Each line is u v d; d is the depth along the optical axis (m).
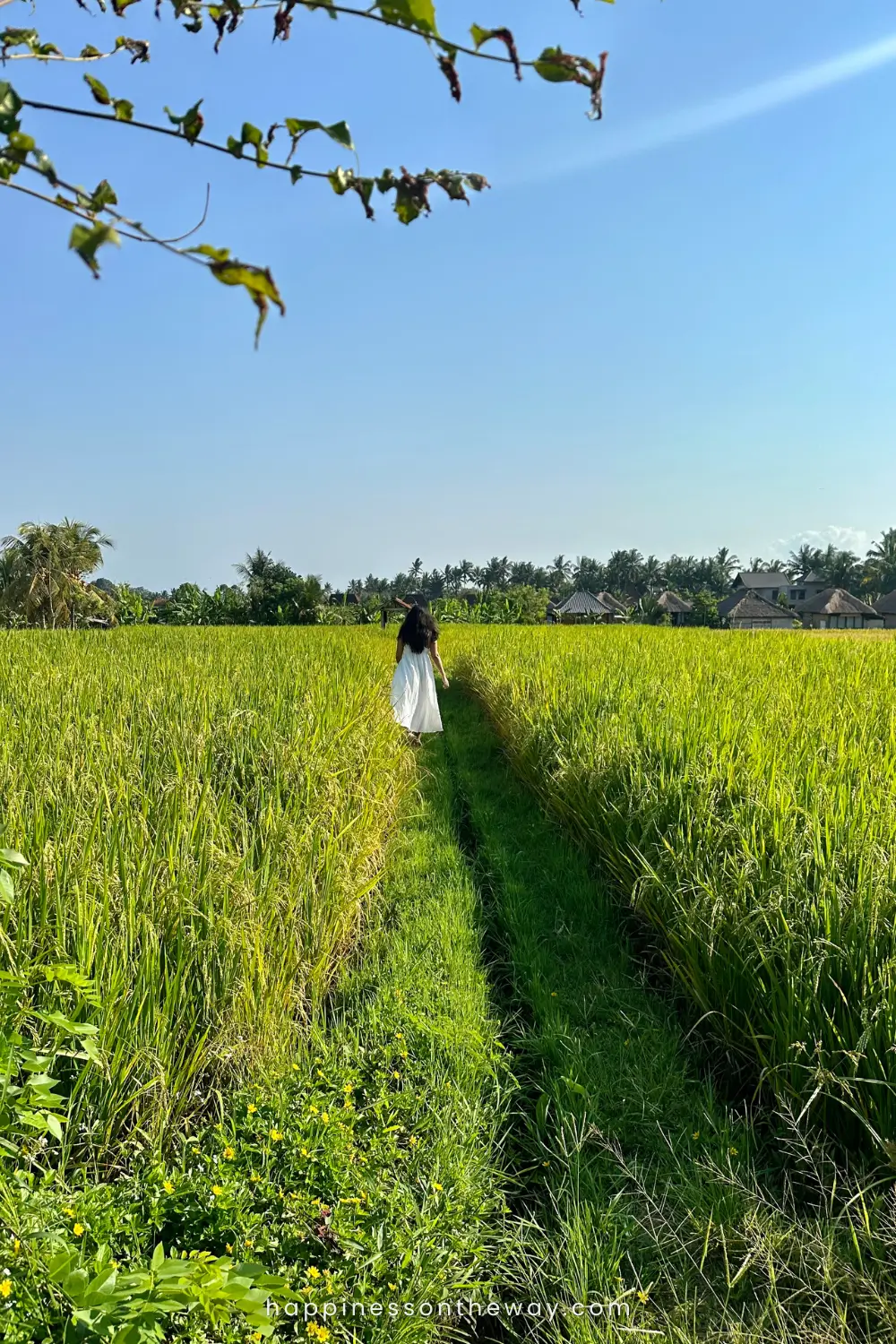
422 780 8.03
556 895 5.05
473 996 3.79
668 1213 2.58
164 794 4.09
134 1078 2.59
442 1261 2.29
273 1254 2.08
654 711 6.57
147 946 2.81
